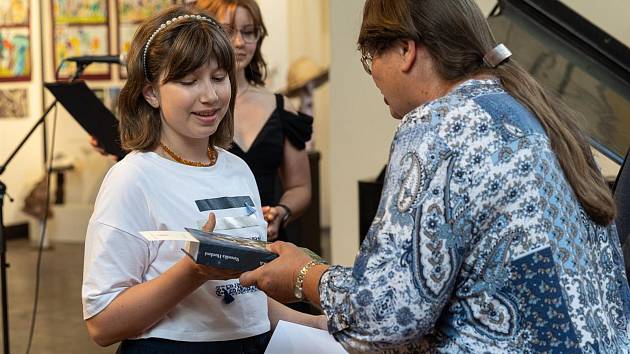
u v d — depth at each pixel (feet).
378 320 4.10
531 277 4.06
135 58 5.27
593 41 10.58
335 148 13.46
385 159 13.14
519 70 4.62
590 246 4.42
